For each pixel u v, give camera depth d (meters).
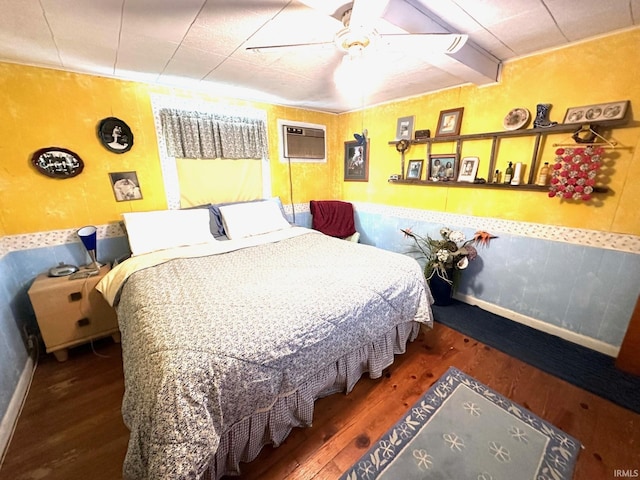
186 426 0.92
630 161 1.72
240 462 1.26
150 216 2.31
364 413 1.52
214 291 1.52
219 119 2.77
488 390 1.65
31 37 1.52
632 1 1.33
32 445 1.35
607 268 1.89
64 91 2.05
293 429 1.43
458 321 2.41
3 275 1.79
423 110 2.81
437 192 2.83
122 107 2.29
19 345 1.79
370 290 1.61
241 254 2.18
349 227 3.62
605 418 1.46
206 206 2.76
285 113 3.27
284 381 1.21
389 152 3.22
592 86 1.78
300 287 1.57
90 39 1.57
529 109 2.08
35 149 2.00
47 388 1.71
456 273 2.66
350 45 1.32
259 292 1.51
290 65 2.01
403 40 1.37
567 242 2.04
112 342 2.20
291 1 1.23
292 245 2.41
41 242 2.09
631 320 1.73
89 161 2.21
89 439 1.39
